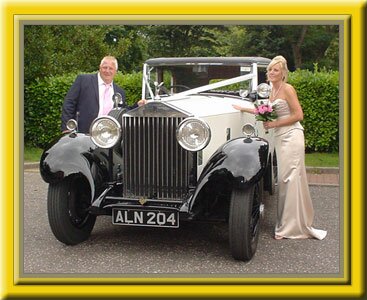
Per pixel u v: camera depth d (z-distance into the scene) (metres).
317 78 9.23
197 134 4.13
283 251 4.52
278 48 19.56
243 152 4.14
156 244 4.67
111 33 17.23
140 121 4.33
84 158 4.43
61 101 9.82
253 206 4.42
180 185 4.32
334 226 5.32
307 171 8.22
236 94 5.90
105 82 5.59
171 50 16.72
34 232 5.00
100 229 5.13
